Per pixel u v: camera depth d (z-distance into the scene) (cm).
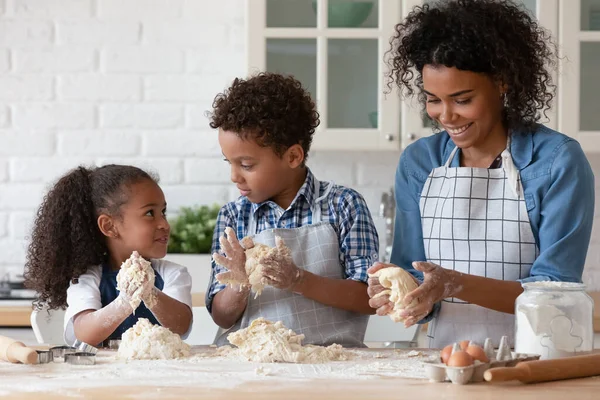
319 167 354
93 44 350
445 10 183
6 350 159
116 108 352
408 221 205
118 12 351
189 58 353
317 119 211
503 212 191
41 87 350
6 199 348
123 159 352
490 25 179
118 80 351
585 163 188
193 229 327
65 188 211
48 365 158
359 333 201
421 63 185
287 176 201
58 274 208
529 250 190
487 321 192
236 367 155
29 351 157
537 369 139
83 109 350
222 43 353
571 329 152
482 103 182
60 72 349
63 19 350
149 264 188
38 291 213
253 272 182
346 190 207
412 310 165
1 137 348
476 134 186
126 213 208
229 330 204
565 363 142
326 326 197
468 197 194
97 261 211
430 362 145
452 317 195
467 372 139
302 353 161
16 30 348
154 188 213
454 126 184
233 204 212
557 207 184
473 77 179
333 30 319
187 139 353
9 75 348
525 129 192
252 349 165
